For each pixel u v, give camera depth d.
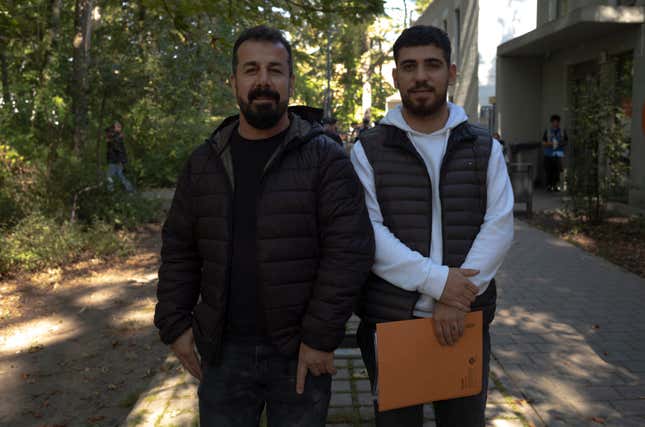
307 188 2.01
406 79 2.14
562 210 10.78
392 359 2.06
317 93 35.41
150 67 12.30
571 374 4.04
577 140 9.52
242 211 2.07
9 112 11.55
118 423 3.84
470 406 2.20
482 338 2.17
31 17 10.97
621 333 4.80
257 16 5.49
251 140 2.10
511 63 15.84
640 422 3.39
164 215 11.40
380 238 2.12
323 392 2.08
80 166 9.19
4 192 8.18
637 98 11.06
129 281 6.94
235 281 2.06
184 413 3.47
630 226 9.03
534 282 6.38
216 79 14.95
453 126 2.19
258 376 2.08
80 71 10.58
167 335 2.21
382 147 2.22
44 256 7.35
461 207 2.15
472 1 19.73
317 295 1.99
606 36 12.30
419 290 2.09
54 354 4.89
